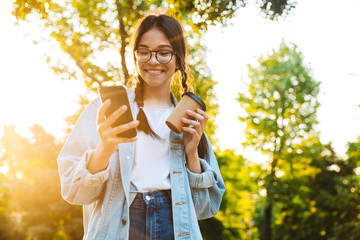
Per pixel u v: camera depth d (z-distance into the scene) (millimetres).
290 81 24703
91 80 12000
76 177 1624
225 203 19438
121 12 10273
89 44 11742
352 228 21094
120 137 1563
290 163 25188
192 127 1895
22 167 18484
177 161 1832
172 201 1743
